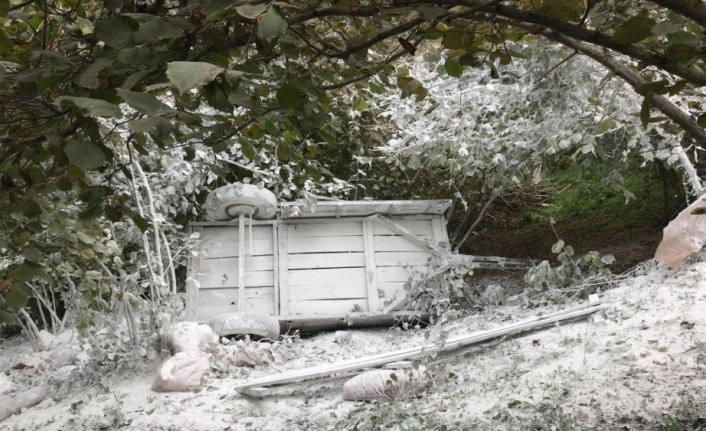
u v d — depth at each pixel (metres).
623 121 6.23
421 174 8.65
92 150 1.41
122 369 5.86
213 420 4.53
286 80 2.08
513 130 7.05
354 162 8.38
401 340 6.51
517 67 6.46
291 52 2.16
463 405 4.05
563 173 11.04
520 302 6.52
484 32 2.41
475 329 5.94
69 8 2.54
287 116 2.54
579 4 2.31
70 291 5.90
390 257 7.56
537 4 2.24
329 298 7.37
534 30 2.07
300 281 7.39
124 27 1.57
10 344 8.41
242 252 7.29
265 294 7.33
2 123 1.95
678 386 3.65
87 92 1.85
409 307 7.21
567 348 4.69
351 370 5.00
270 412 4.61
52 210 3.10
